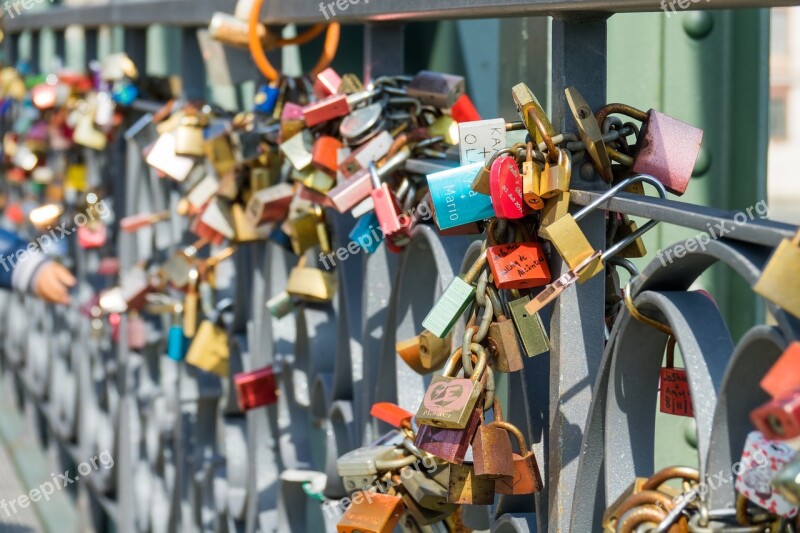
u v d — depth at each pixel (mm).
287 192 2072
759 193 2393
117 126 3609
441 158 1674
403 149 1672
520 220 1274
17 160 4844
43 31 5641
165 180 3145
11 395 5516
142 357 3385
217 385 2814
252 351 2453
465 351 1239
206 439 2836
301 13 1956
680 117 2369
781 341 877
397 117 1732
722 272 2469
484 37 2385
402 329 1759
